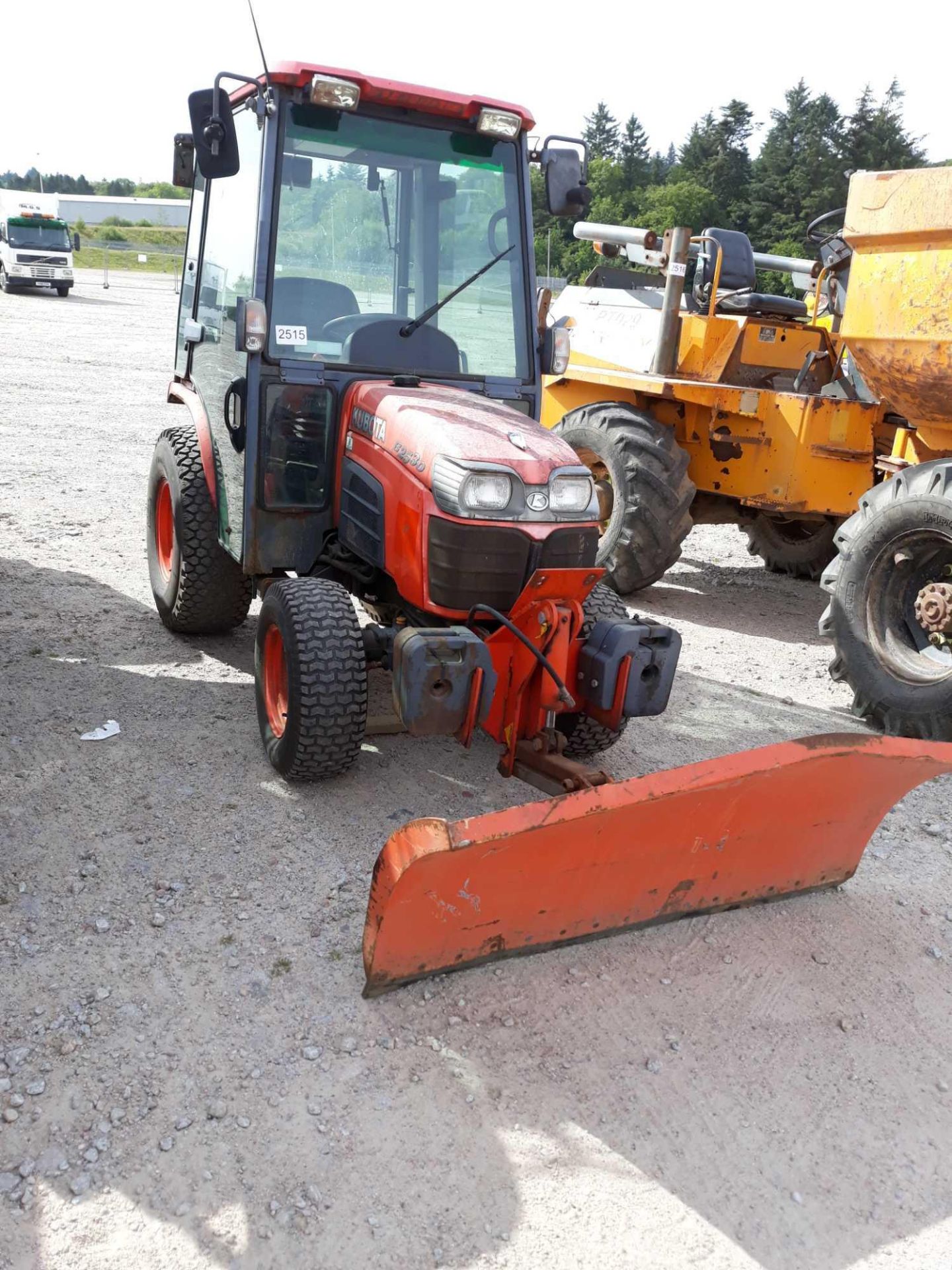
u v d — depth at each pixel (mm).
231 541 4664
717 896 3566
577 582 3625
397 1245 2344
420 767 4523
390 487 3906
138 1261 2260
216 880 3572
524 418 4195
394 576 3914
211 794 4109
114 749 4398
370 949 2953
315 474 4367
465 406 4082
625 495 6883
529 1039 2982
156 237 73875
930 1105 2902
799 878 3719
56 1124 2561
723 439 6984
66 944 3188
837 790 3395
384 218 4293
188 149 5340
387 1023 2986
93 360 17484
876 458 6613
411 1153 2576
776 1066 2986
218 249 4836
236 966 3156
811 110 84000
